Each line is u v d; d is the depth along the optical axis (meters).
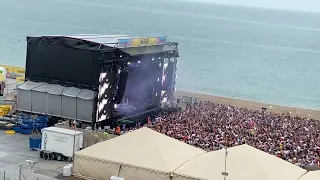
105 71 51.44
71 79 52.09
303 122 61.00
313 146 46.56
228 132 48.84
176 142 33.31
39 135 46.78
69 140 38.66
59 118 51.91
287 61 191.12
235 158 29.47
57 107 51.91
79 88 51.75
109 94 52.56
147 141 32.47
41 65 53.44
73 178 32.62
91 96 50.59
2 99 59.62
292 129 54.62
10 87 67.81
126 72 53.91
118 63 53.16
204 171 28.72
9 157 38.84
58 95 51.56
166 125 50.53
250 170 28.22
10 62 126.62
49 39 52.72
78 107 51.06
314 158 41.50
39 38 53.12
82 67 51.38
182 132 47.16
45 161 38.47
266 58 194.00
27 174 34.62
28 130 47.09
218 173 28.22
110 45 53.91
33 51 53.62
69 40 51.94
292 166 30.33
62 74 52.53
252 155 29.73
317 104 114.81
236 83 133.38
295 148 44.53
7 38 174.75
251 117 59.62
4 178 32.88
